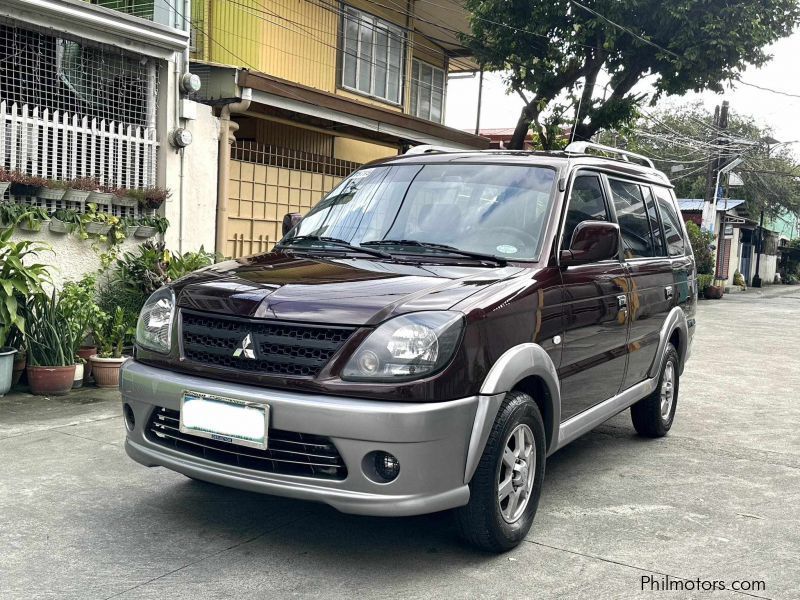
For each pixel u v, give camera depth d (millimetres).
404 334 3127
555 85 15594
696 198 34844
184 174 8609
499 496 3471
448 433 3135
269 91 10641
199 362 3434
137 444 3672
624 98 15711
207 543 3604
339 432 3051
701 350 11594
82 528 3727
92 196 7391
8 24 6781
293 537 3703
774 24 14359
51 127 7188
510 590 3234
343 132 14000
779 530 4070
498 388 3312
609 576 3416
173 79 8383
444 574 3363
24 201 6930
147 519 3861
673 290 5707
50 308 6457
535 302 3682
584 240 3984
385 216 4367
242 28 12438
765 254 44781
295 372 3199
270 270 3758
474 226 4160
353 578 3293
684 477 4973
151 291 7492
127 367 3680
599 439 5938
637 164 5988
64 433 5305
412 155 4848
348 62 14930
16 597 3021
